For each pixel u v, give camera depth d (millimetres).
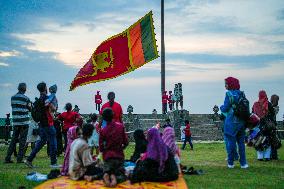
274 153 15320
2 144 27359
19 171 11773
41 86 12750
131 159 11828
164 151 9430
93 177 9594
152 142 9461
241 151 12500
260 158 15008
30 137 15992
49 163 14508
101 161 11242
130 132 33062
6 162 14344
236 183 9508
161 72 36531
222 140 34594
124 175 9562
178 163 10828
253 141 15031
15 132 14453
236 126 12375
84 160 9656
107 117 9664
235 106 12281
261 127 14906
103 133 9438
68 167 10711
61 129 18672
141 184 9109
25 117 14398
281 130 35844
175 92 36406
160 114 37188
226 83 12602
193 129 36156
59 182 9406
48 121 12758
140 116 36875
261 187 9008
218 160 15328
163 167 9375
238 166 13039
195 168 12430
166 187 8734
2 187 8852
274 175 10844
